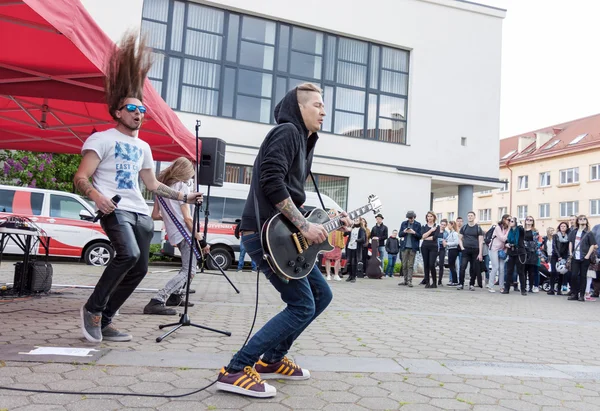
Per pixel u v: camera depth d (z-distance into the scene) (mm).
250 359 2746
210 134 17031
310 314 2791
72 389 2660
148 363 3262
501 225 12242
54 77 4055
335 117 19016
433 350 4379
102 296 3652
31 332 4043
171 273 11680
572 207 41844
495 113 21000
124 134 3865
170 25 17000
